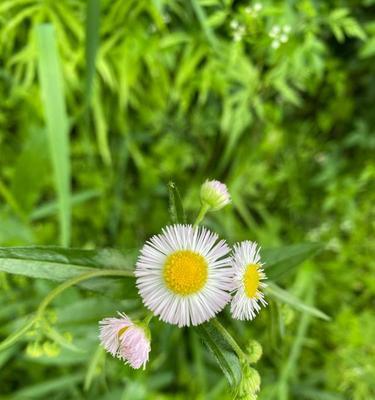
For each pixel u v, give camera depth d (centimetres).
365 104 19
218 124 18
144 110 17
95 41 12
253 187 19
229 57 15
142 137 18
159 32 15
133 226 19
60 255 8
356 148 19
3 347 8
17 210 15
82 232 18
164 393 17
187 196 18
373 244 19
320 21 15
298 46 14
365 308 19
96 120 16
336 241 19
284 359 16
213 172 18
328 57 18
